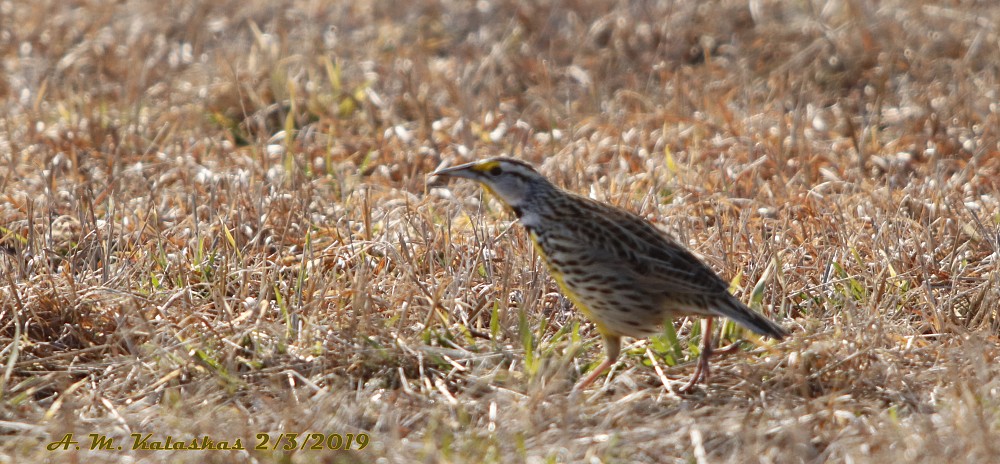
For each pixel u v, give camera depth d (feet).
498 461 27.58
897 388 31.68
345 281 37.96
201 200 46.85
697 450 27.66
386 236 42.01
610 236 32.78
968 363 32.22
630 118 56.24
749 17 69.51
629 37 66.95
